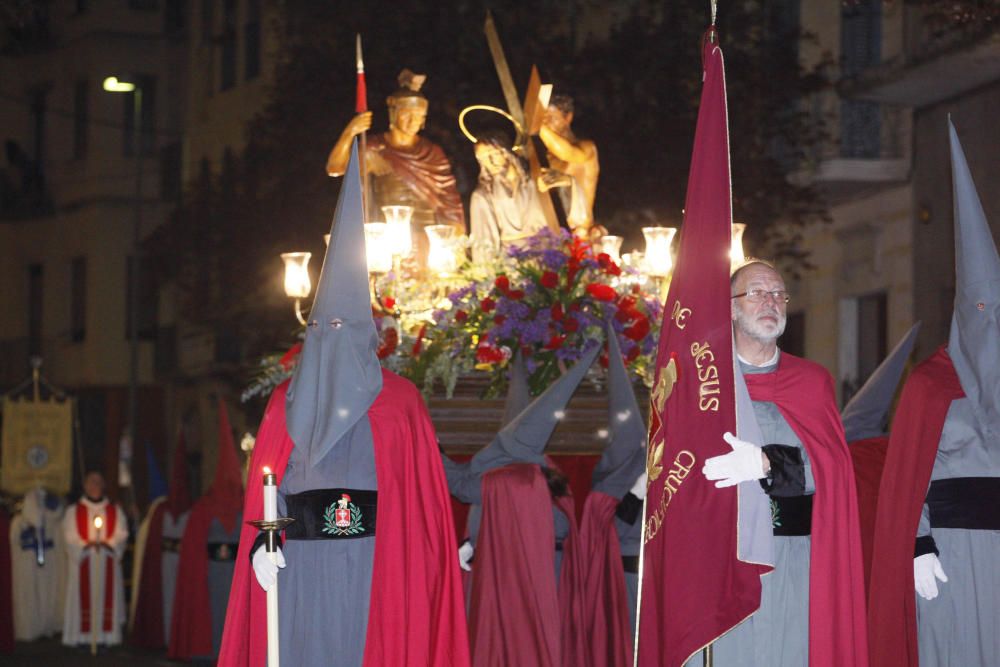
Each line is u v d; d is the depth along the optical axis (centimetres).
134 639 2136
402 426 897
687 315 799
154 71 5116
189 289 3909
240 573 884
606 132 2908
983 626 897
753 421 825
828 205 3012
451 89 2973
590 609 1121
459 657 913
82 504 2164
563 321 1308
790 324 3256
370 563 884
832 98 2864
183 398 5016
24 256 5372
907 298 2748
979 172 2386
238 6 4675
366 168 1502
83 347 5119
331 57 3141
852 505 842
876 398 1146
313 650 874
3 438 2692
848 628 832
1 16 2152
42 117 5319
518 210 1555
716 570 787
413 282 1435
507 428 1122
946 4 1908
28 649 2134
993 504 898
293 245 3266
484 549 1093
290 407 885
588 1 3231
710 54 799
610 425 1136
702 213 797
